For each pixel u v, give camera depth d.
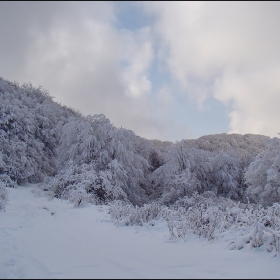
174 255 4.86
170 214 8.49
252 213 7.40
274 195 18.62
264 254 4.79
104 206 13.29
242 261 4.45
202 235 6.33
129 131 26.64
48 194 19.59
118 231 7.46
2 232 7.43
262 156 20.08
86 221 9.50
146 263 4.34
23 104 32.97
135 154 26.52
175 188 22.02
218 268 4.08
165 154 25.80
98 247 5.54
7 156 24.73
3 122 26.22
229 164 27.89
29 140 27.97
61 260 4.55
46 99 38.62
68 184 20.25
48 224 9.04
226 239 5.84
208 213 7.50
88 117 25.56
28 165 26.06
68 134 24.28
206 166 26.33
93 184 20.05
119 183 21.48
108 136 24.92
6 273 3.97
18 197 18.11
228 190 27.08
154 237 6.56
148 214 8.83
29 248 5.58
